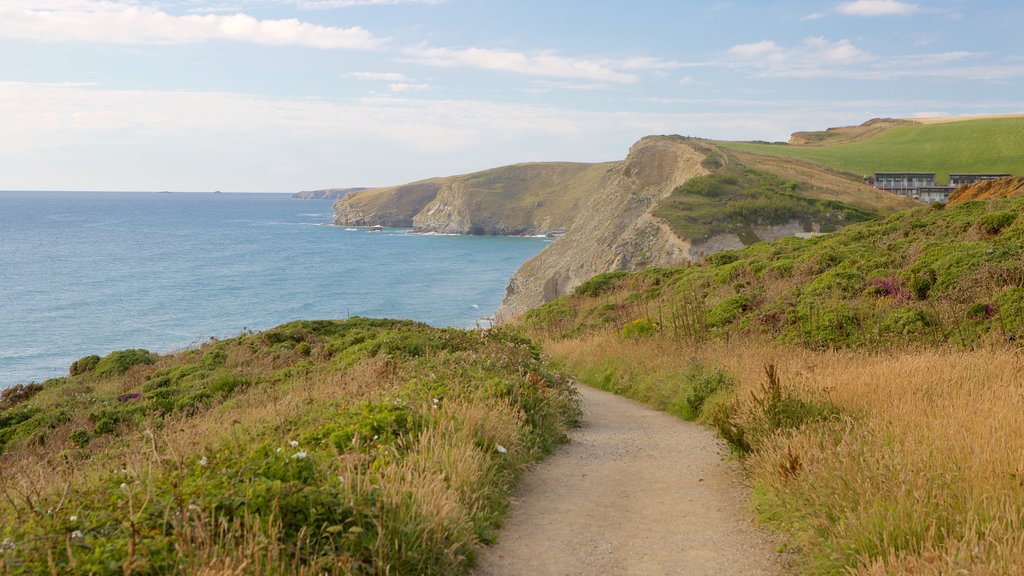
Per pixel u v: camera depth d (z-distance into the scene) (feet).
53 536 14.83
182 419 47.24
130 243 636.89
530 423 36.42
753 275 100.32
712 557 20.85
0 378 186.09
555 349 87.30
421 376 40.52
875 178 422.41
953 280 65.87
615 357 71.00
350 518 17.85
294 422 32.73
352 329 97.66
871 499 19.44
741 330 71.20
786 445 26.00
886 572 16.35
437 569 18.38
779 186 343.46
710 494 27.84
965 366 38.42
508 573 19.85
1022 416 24.99
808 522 20.47
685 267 144.36
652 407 54.39
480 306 309.42
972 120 608.60
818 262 91.97
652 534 23.13
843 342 60.18
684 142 412.77
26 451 51.62
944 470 20.24
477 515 22.65
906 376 35.86
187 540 14.74
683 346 66.44
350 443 25.63
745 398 36.68
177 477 18.97
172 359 93.35
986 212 97.19
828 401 32.17
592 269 306.55
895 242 91.30
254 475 19.22
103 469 29.30
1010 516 17.07
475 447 28.04
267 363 79.10
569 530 23.61
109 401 68.23
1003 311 55.21
